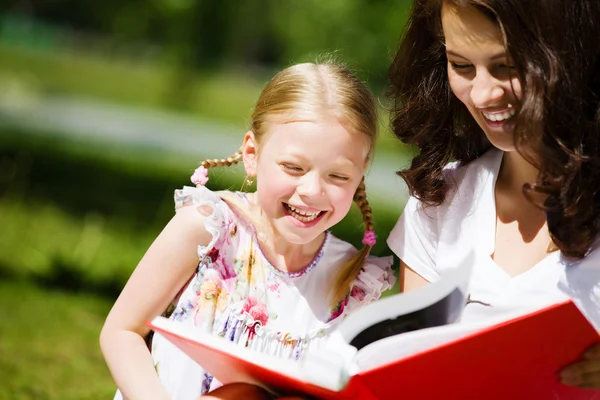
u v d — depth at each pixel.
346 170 3.38
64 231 10.59
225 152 18.59
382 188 14.83
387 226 11.60
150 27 29.08
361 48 16.34
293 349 3.54
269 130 3.44
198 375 3.53
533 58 3.04
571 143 3.12
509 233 3.51
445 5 3.17
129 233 11.05
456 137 3.70
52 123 20.36
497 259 3.51
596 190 3.17
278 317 3.57
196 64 22.94
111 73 31.67
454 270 3.08
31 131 18.45
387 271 3.74
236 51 34.81
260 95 3.62
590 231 3.19
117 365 3.40
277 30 24.97
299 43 18.77
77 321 7.36
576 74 3.09
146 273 3.46
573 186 3.12
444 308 3.01
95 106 24.56
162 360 3.52
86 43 36.81
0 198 12.14
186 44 21.72
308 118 3.35
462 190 3.65
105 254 9.78
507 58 3.06
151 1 20.86
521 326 2.73
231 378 3.23
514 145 3.13
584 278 3.27
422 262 3.75
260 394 3.19
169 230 3.49
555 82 3.04
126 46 35.62
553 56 3.04
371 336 2.96
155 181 14.85
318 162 3.34
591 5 3.13
